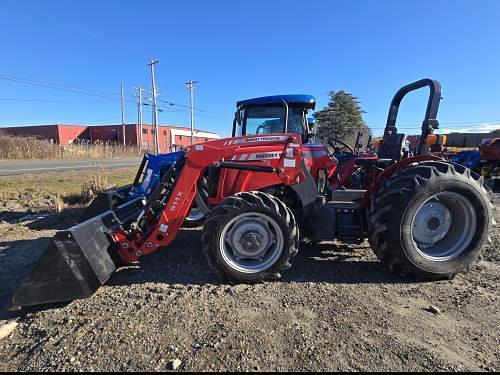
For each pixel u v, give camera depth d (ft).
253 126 19.24
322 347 7.47
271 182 12.34
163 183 11.83
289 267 10.89
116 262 11.12
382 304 9.39
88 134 200.54
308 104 18.56
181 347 7.51
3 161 72.38
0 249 14.75
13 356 7.49
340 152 19.51
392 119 15.34
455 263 11.06
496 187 34.94
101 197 18.35
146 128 205.46
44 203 24.36
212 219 10.70
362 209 12.37
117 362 7.08
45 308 9.48
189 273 11.70
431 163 11.60
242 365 6.93
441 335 7.91
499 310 9.04
